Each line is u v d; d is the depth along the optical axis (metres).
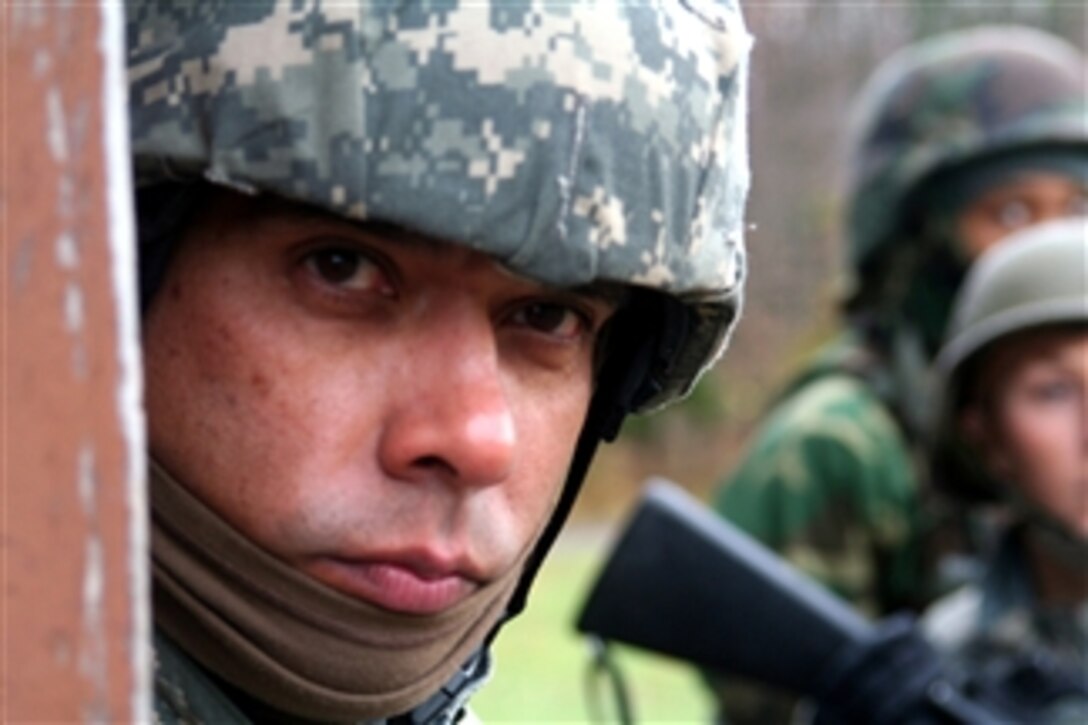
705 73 0.79
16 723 0.55
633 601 2.03
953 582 2.44
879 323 2.75
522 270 0.73
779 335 9.88
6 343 0.55
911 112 2.87
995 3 9.73
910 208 2.83
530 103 0.72
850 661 1.97
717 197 0.81
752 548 2.04
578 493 0.96
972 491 2.37
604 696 4.89
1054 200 2.83
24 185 0.55
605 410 0.95
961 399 2.31
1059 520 2.14
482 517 0.77
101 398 0.54
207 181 0.74
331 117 0.70
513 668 5.23
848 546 2.44
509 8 0.72
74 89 0.54
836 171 10.09
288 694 0.77
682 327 0.91
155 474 0.76
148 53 0.72
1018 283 2.22
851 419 2.47
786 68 10.14
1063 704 1.94
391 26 0.71
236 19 0.71
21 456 0.55
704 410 9.59
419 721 0.89
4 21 0.56
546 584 6.69
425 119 0.71
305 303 0.74
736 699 2.33
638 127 0.75
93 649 0.54
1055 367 2.18
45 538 0.55
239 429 0.74
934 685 1.94
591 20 0.74
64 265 0.54
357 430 0.74
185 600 0.76
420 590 0.76
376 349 0.74
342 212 0.70
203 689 0.79
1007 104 2.84
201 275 0.74
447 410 0.74
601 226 0.74
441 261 0.74
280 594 0.76
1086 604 2.12
